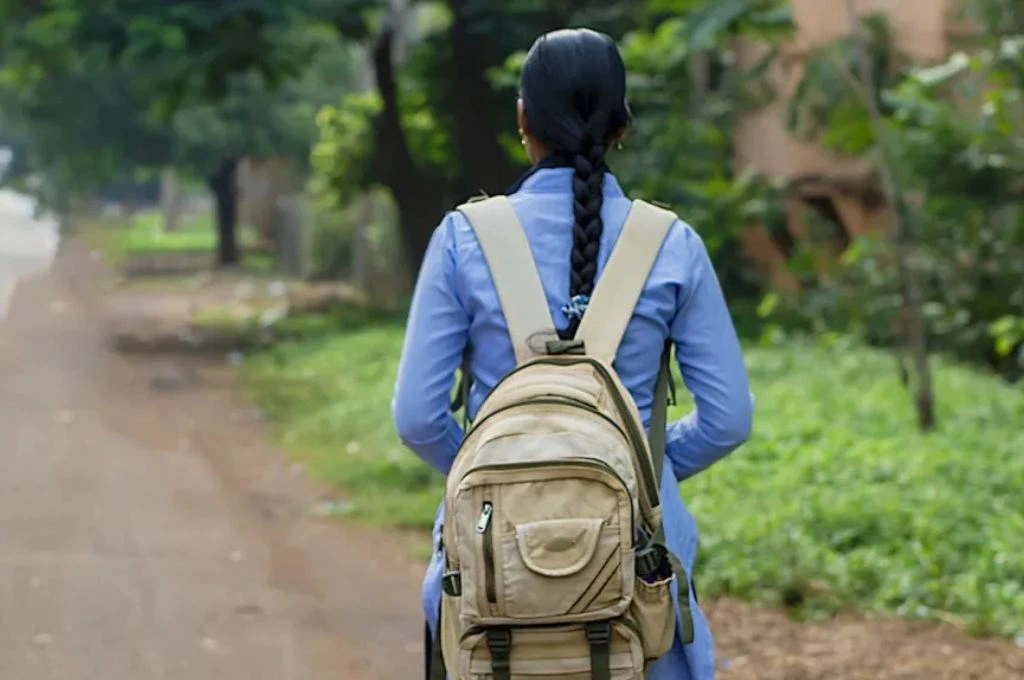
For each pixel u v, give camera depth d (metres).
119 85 39.94
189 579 9.73
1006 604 8.48
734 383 3.67
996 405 13.82
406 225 29.41
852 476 11.36
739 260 23.27
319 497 13.02
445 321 3.62
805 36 16.41
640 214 3.65
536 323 3.55
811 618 8.48
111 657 7.88
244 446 15.83
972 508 10.24
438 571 3.64
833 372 16.22
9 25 26.67
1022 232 15.51
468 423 3.65
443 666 3.62
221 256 46.00
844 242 20.89
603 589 3.20
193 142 41.50
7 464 14.25
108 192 78.50
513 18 25.42
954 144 14.56
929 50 17.41
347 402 18.11
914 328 13.22
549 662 3.25
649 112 19.73
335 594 9.52
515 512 3.20
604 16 23.88
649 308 3.59
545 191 3.68
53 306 34.41
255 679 7.61
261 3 22.30
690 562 3.67
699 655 3.59
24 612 8.73
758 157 21.25
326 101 44.09
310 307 32.81
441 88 29.19
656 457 3.62
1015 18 14.66
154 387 20.62
